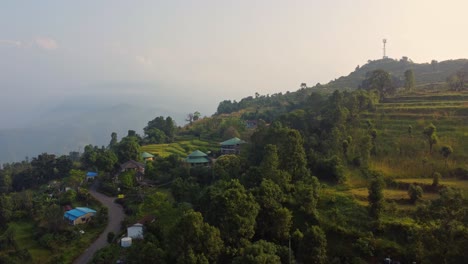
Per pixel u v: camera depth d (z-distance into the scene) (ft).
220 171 314.14
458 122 355.36
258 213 212.64
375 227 212.02
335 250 205.36
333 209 230.07
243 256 167.73
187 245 178.70
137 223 255.29
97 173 449.06
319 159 296.10
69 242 272.10
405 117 383.45
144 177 407.64
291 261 186.50
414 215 216.95
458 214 172.04
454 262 164.55
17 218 329.93
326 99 457.27
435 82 645.10
